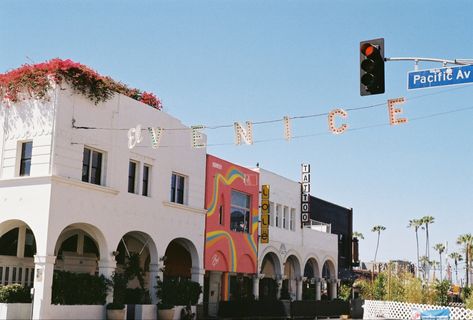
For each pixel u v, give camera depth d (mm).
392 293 36219
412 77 13992
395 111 15805
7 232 25156
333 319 38094
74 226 25609
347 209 53500
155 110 28922
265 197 37844
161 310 27344
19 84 24359
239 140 18500
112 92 25984
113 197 25688
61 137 23484
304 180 43969
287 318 36156
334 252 48219
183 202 30969
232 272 35406
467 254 74875
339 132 16891
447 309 29719
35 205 22891
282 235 40438
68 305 22859
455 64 13695
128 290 27484
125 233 26250
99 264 25000
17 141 24297
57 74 23656
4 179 23781
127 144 26812
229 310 33812
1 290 22469
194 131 19844
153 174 28469
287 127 17594
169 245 34094
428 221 102375
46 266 22156
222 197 34281
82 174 24641
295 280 42719
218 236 33281
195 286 30031
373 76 13203
